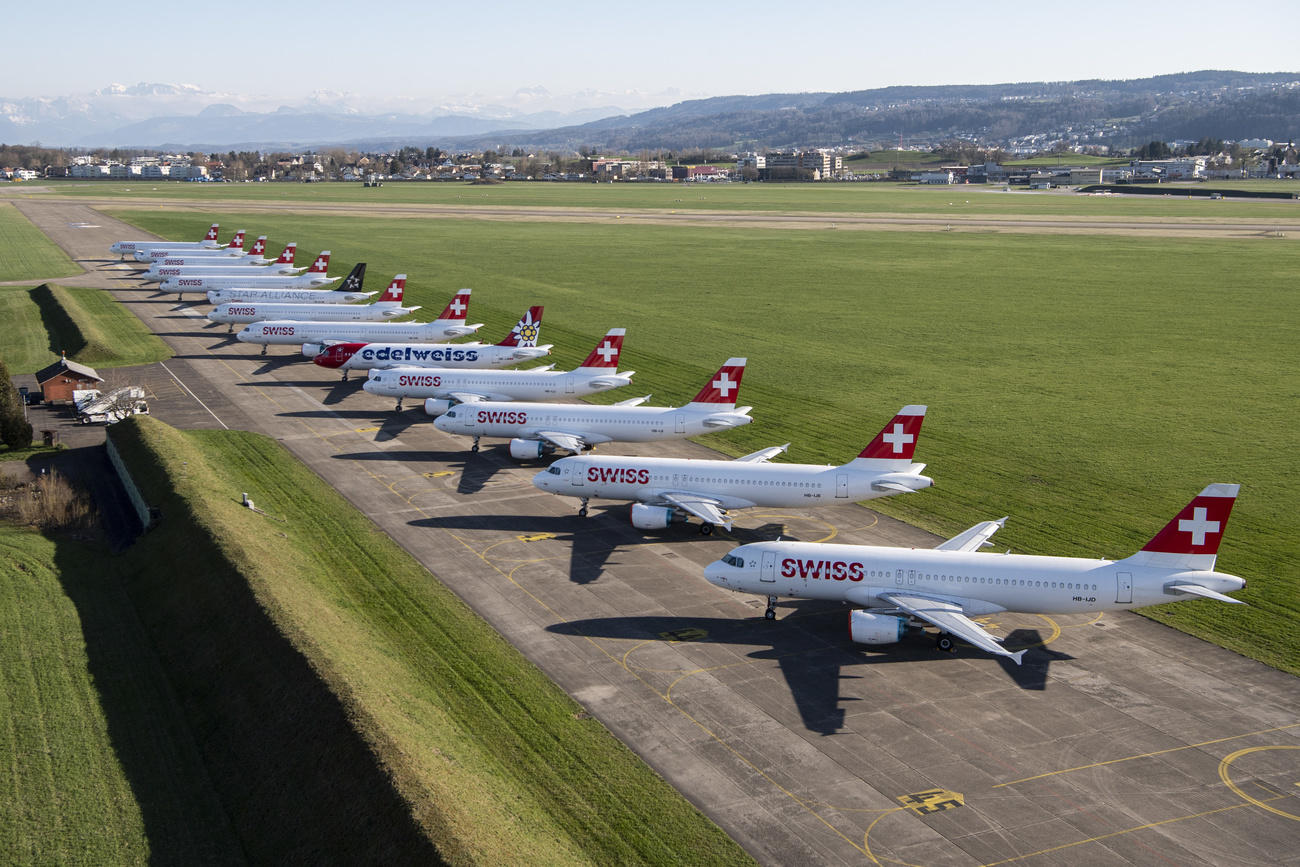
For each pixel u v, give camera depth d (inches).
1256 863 1775.3
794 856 1784.0
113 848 1851.6
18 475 3912.4
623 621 2716.5
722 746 2122.3
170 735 2225.6
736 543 3297.2
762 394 5300.2
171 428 4352.9
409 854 1742.1
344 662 2329.0
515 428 4143.7
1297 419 4877.0
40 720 2234.3
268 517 3412.9
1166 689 2380.7
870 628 2488.9
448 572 3024.1
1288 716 2265.0
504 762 2055.9
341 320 6904.5
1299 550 3265.3
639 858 1776.6
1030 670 2469.2
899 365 6018.7
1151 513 3604.8
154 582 2913.4
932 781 2006.6
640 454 4276.6
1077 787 1991.9
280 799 1979.6
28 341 6397.6
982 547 3257.9
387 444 4367.6
